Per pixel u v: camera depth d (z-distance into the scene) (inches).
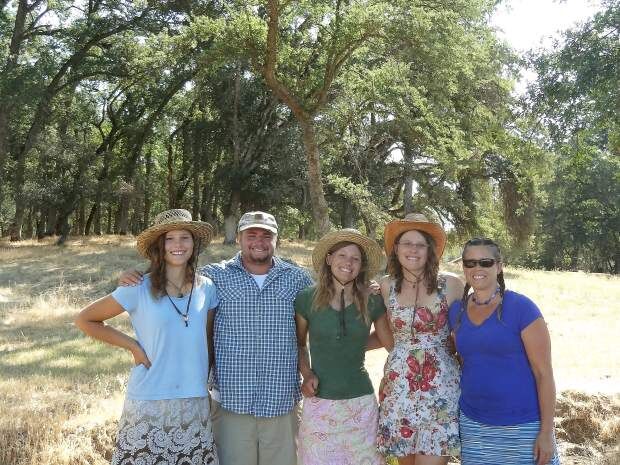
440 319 158.7
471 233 1110.4
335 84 745.6
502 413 143.1
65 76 1339.8
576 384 307.4
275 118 1168.8
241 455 158.4
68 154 1190.3
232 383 158.1
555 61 296.8
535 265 2009.1
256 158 1121.4
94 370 346.9
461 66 633.0
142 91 1355.8
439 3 602.9
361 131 895.7
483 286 145.2
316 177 674.2
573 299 731.4
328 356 159.0
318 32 669.9
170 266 151.6
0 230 2203.5
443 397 155.7
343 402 158.1
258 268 165.6
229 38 635.5
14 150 1332.4
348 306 160.1
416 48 608.4
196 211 1563.7
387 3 584.1
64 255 970.7
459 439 153.2
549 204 1801.2
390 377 161.3
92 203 1743.4
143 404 144.3
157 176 1893.5
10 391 290.4
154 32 1118.4
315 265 163.8
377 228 792.9
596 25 283.7
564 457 234.4
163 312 146.8
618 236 1963.6
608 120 312.2
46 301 639.1
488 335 144.1
